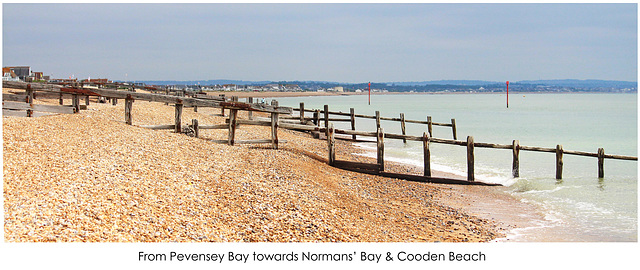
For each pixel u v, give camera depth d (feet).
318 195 42.42
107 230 27.14
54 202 28.99
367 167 58.49
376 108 303.07
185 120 82.53
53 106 53.83
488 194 53.21
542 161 75.72
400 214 42.55
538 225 41.81
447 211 45.32
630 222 42.80
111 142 45.47
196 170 42.29
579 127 150.61
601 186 57.26
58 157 37.76
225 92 568.82
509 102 461.37
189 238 28.43
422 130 139.13
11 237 24.36
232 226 31.55
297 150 62.49
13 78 159.43
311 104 359.87
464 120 187.42
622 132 133.59
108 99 98.48
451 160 76.54
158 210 31.32
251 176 43.88
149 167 40.16
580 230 40.42
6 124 43.57
